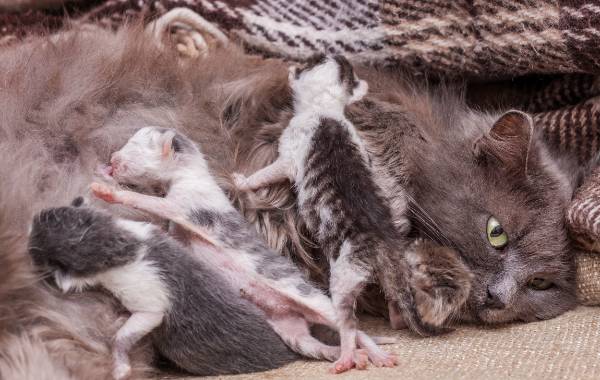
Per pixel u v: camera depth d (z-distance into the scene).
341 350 0.78
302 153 0.83
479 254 0.85
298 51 0.94
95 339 0.77
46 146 0.84
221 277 0.79
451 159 0.86
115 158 0.83
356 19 0.93
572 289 0.87
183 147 0.83
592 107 0.91
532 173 0.86
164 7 0.96
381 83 0.91
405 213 0.85
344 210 0.81
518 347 0.80
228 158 0.87
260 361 0.78
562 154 0.91
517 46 0.89
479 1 0.89
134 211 0.83
